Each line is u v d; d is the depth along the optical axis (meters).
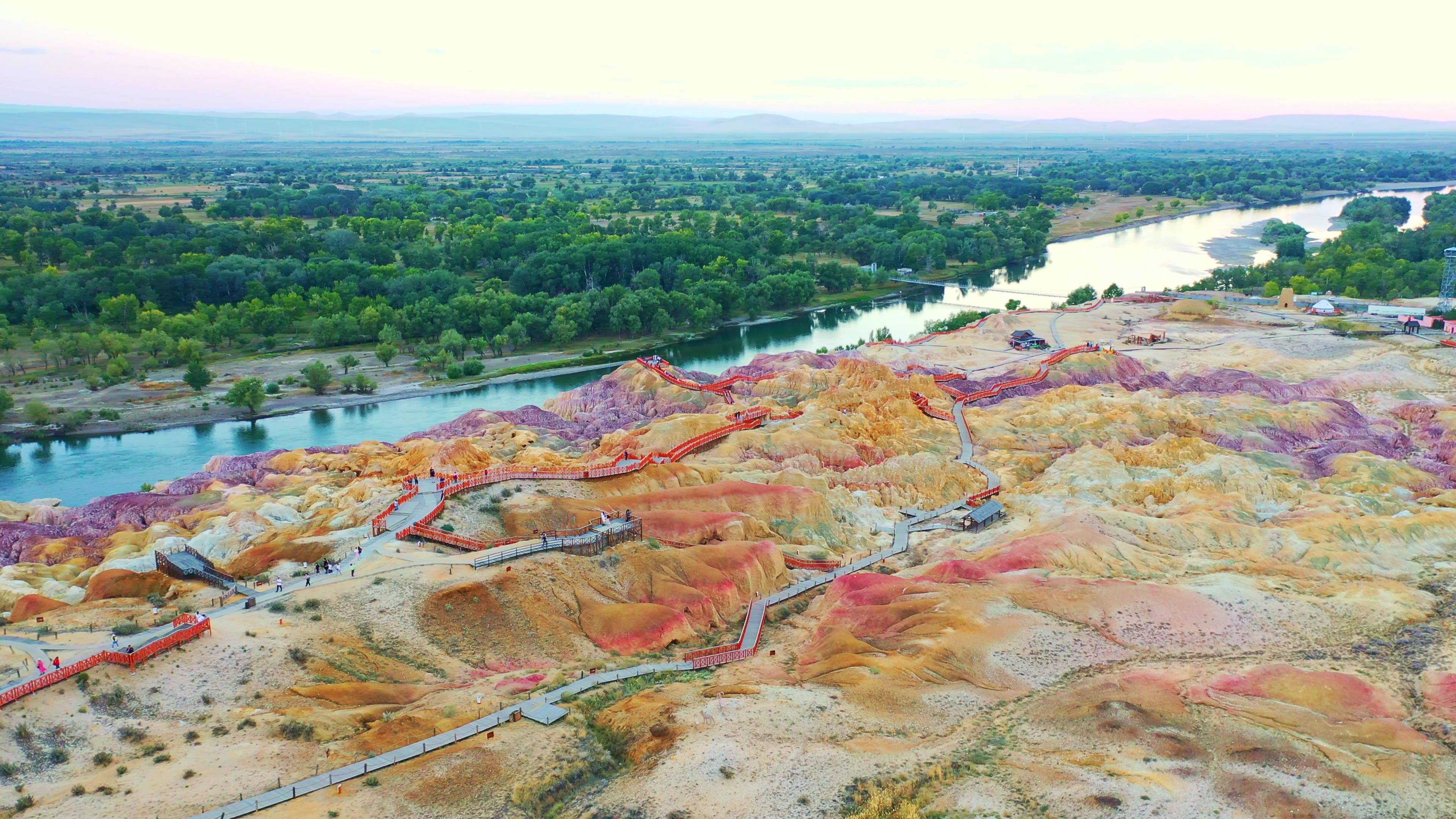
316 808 70.75
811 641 104.56
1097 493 148.25
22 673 82.31
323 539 116.75
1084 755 77.88
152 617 94.19
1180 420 184.00
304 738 78.88
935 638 97.75
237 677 85.44
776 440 164.62
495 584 103.75
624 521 124.00
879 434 174.00
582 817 71.56
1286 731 81.00
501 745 79.81
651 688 92.12
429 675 92.00
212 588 106.69
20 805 69.06
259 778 73.75
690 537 126.44
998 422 185.88
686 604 109.50
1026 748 79.19
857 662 94.19
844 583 116.50
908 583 113.81
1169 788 72.62
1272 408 190.50
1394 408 199.62
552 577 108.25
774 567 120.88
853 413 181.50
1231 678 89.75
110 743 76.50
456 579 104.06
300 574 107.38
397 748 78.50
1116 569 117.00
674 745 79.44
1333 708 85.12
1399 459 171.88
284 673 86.81
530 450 167.25
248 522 134.25
